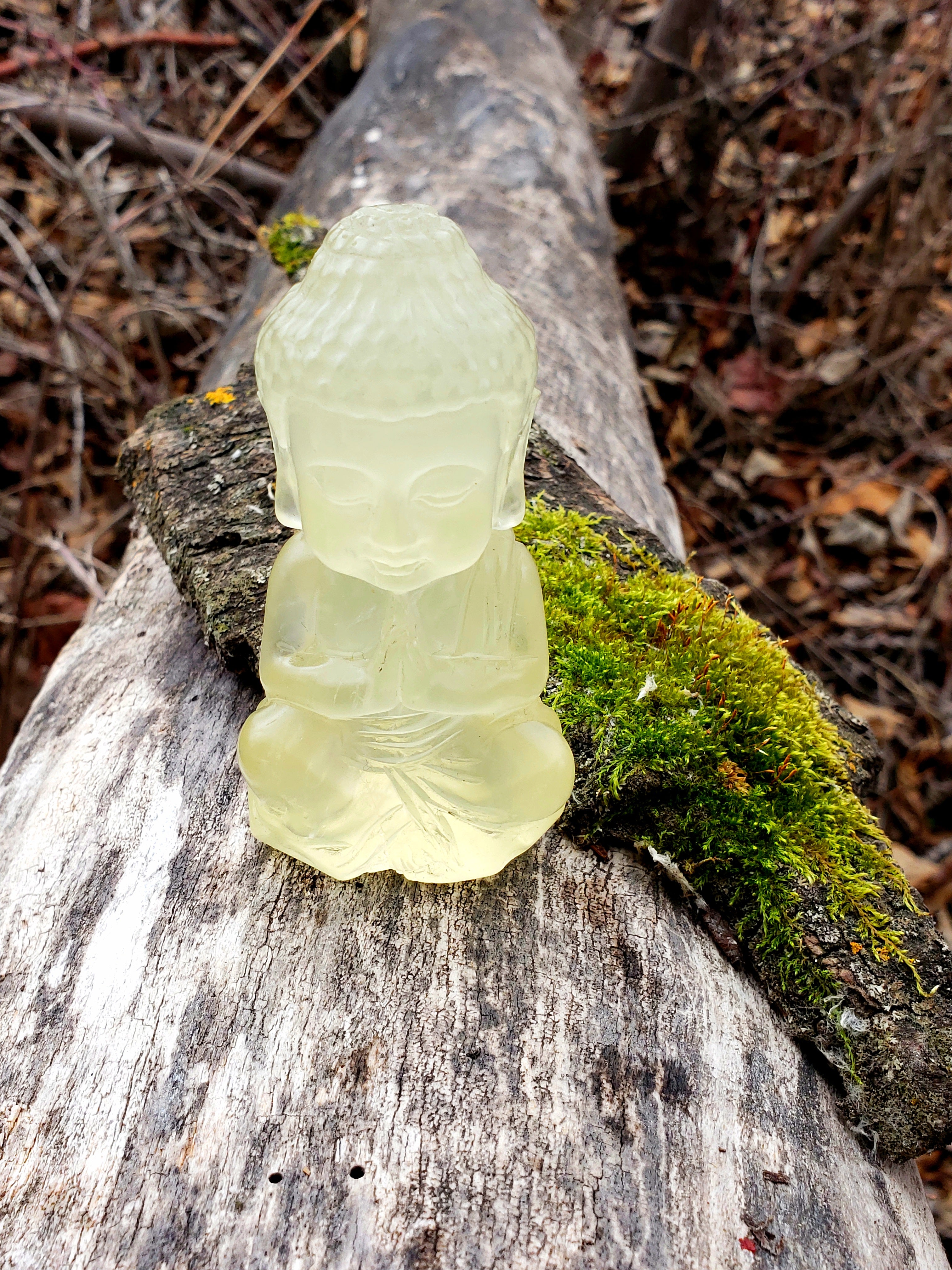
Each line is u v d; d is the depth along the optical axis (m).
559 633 0.20
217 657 0.22
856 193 0.42
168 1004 0.16
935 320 0.46
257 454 0.24
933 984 0.16
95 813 0.19
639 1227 0.14
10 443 0.44
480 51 0.43
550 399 0.28
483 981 0.17
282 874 0.18
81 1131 0.15
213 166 0.43
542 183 0.38
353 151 0.39
